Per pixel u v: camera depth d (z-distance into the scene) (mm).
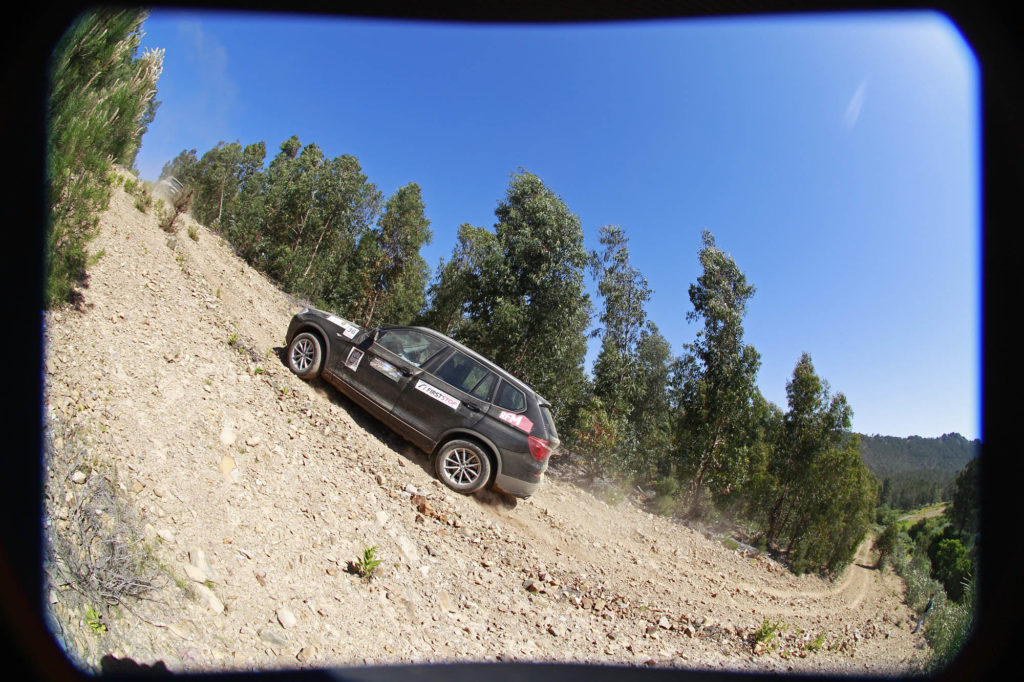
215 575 3443
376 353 7340
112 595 2865
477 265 14219
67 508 3141
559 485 11758
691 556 11164
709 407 14688
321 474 5562
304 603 3670
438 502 6469
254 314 9422
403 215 16219
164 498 3799
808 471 15727
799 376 16547
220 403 5469
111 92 5492
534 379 13195
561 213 13578
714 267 15117
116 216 8336
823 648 7453
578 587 6348
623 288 16641
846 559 16734
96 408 4184
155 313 6594
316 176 17969
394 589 4387
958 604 9109
